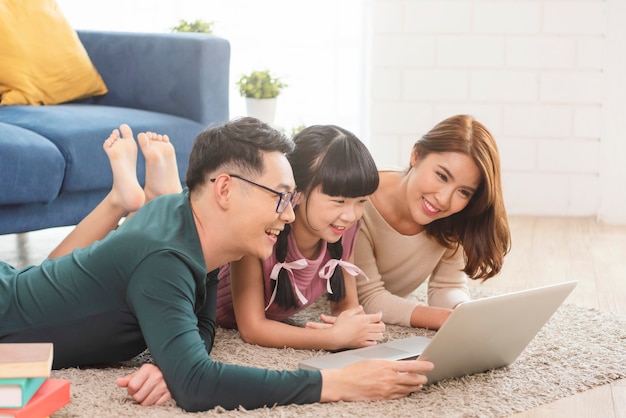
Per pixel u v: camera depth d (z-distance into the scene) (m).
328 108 5.03
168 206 2.01
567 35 4.39
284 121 5.06
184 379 1.79
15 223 2.92
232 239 1.97
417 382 1.95
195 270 1.90
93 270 1.93
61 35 3.55
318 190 2.20
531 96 4.46
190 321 1.84
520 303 2.03
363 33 4.88
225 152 1.93
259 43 5.04
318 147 2.19
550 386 2.12
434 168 2.41
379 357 2.10
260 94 4.18
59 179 2.95
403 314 2.53
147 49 3.66
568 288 2.16
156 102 3.64
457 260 2.70
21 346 1.67
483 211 2.49
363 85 4.92
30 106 3.33
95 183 3.11
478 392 2.04
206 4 5.07
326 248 2.42
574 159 4.47
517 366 2.24
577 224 4.33
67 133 3.04
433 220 2.50
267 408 1.82
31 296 1.96
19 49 3.42
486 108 4.50
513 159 4.51
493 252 2.54
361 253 2.60
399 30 4.50
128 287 1.89
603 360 2.31
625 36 4.29
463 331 1.96
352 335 2.24
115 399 1.87
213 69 3.60
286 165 1.96
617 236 4.09
